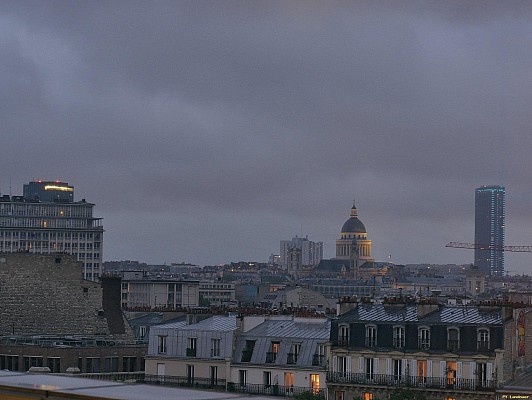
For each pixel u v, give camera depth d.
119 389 64.00
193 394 62.41
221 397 61.47
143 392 62.72
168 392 62.97
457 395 198.75
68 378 70.88
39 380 69.25
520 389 193.00
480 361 198.88
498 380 197.00
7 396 66.06
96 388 64.62
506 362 199.38
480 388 197.12
